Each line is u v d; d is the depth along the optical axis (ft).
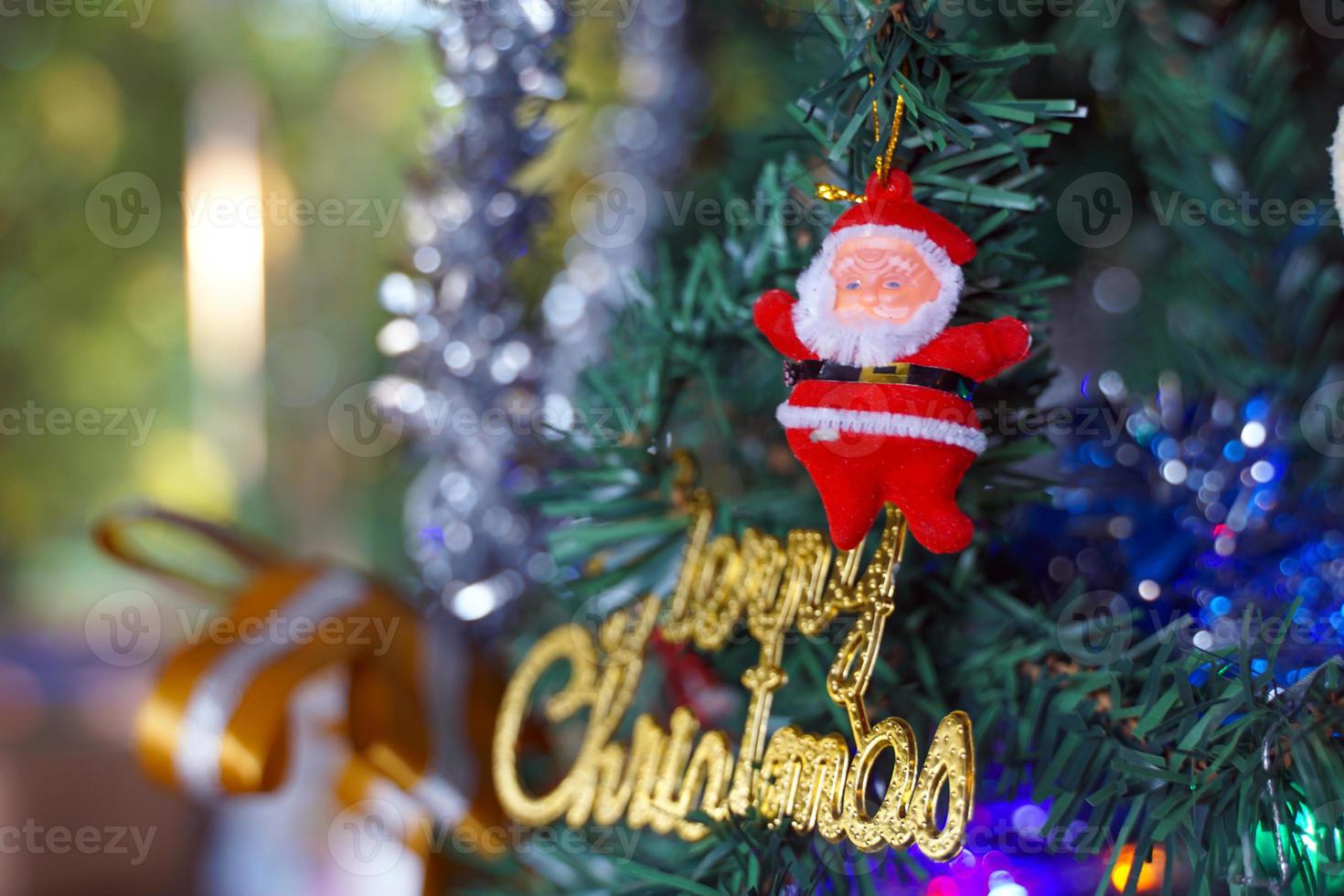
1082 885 1.52
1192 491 1.63
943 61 1.44
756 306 1.45
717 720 1.64
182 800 3.21
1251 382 1.64
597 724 1.63
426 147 1.77
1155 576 1.61
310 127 5.58
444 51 1.71
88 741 3.30
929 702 1.52
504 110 1.71
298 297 5.56
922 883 1.49
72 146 5.45
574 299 1.92
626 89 2.21
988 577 1.62
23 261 5.50
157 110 5.64
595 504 1.63
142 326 5.83
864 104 1.42
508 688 1.70
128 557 1.79
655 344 1.63
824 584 1.54
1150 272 1.86
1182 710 1.40
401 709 1.68
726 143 2.10
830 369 1.41
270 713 1.62
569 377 1.83
